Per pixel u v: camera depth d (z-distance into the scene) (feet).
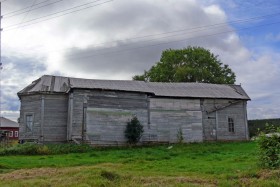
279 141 61.21
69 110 118.62
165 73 223.30
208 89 147.95
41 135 117.91
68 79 128.16
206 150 105.60
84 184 47.32
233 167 65.72
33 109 121.70
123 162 78.43
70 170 59.98
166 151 103.96
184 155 93.20
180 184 49.11
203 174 59.00
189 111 136.36
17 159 84.89
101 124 120.67
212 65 226.17
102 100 122.52
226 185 49.16
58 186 48.06
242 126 144.97
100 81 131.13
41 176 56.90
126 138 123.44
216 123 140.67
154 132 129.39
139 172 60.59
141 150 107.24
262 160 61.62
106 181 49.65
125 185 49.03
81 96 120.26
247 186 48.75
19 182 51.34
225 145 122.52
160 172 61.67
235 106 145.38
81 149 107.65
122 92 125.70
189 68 214.28
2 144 123.65
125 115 124.88
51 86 123.85
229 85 157.79
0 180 54.44
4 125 246.06
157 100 132.57
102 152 103.40
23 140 121.70
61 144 112.27
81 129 118.11
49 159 85.61
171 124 132.67
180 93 137.69
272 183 48.55
